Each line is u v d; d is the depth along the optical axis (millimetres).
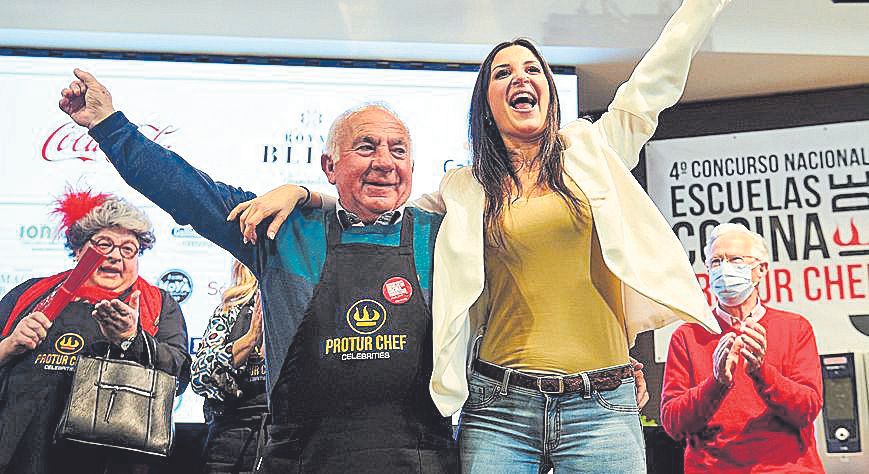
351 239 2459
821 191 4422
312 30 4023
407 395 2289
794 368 3203
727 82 4453
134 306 3645
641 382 3277
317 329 2348
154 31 3979
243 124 4062
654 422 4039
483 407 2250
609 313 2273
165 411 3076
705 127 4648
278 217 2422
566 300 2240
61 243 3852
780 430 3105
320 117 4098
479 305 2396
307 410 2289
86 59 4066
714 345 3283
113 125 2867
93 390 2990
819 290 4336
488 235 2307
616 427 2188
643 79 2402
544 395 2191
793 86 4504
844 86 4508
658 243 2297
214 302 3867
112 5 3996
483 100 2457
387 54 4125
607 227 2238
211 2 4027
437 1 4086
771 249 4410
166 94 4062
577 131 2443
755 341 3008
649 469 3850
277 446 2299
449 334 2230
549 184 2324
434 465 2244
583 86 4477
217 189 2752
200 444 3721
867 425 3951
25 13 3957
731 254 3320
